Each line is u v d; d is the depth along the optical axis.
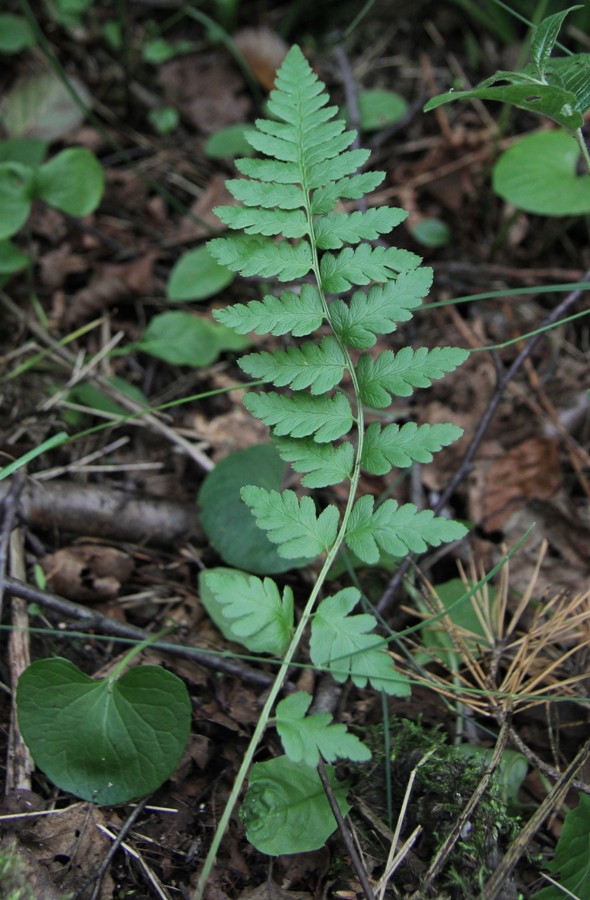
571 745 0.61
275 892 0.55
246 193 0.57
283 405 0.56
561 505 0.70
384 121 0.87
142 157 0.89
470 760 0.58
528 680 0.62
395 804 0.57
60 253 0.81
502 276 0.81
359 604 0.65
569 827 0.54
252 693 0.61
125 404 0.73
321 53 0.96
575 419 0.74
